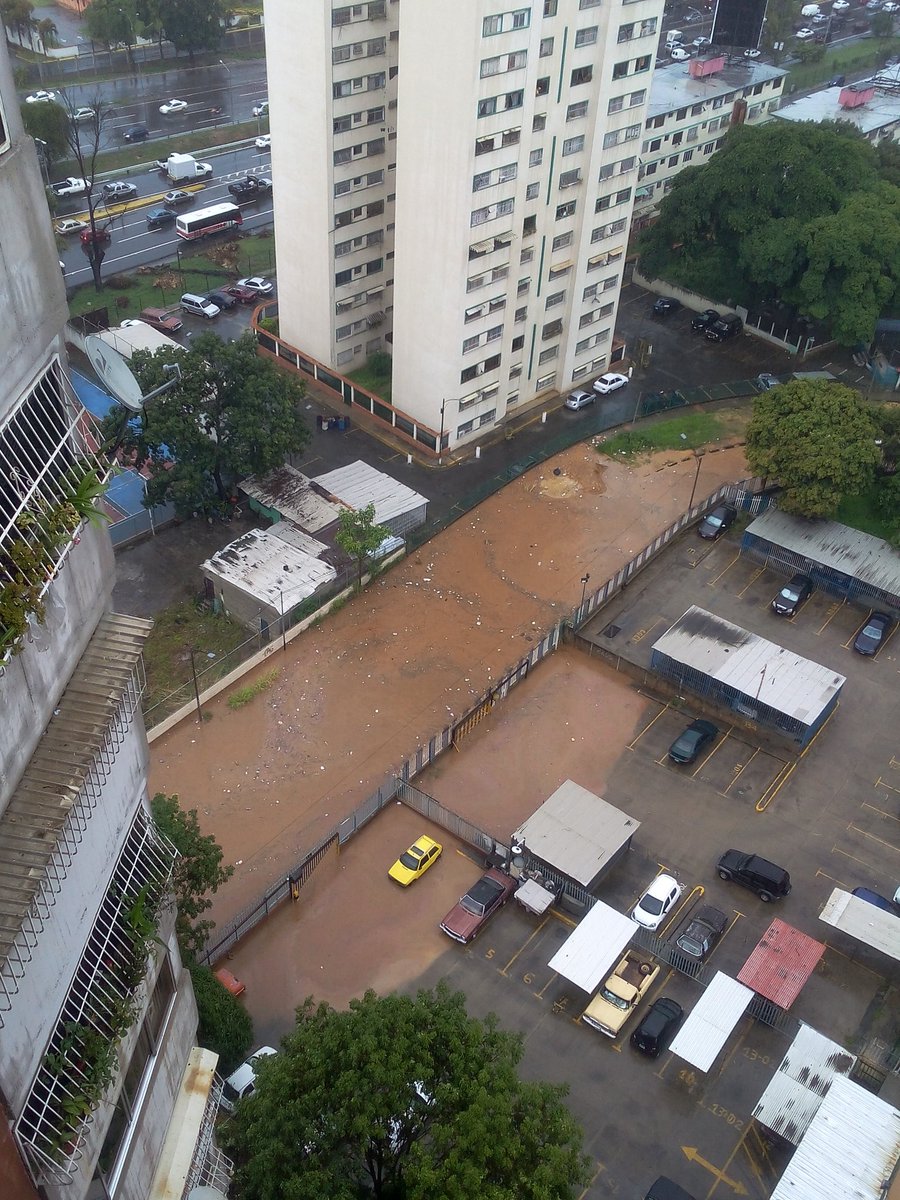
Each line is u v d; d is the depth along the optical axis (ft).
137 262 309.01
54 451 55.62
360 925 153.38
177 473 204.44
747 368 281.95
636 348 285.64
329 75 221.66
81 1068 61.05
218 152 375.66
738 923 156.66
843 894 154.81
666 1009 142.72
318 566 200.23
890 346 290.35
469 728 181.68
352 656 193.16
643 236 303.48
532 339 250.37
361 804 167.94
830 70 469.98
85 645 61.62
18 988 54.13
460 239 214.90
